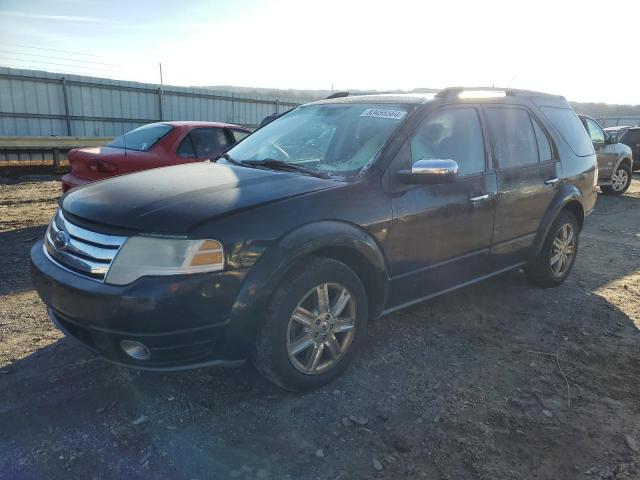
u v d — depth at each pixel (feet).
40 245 10.26
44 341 11.60
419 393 10.02
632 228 26.50
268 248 8.74
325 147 11.80
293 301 9.09
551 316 13.99
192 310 8.13
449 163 10.14
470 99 13.03
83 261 8.63
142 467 7.78
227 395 9.73
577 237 16.80
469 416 9.33
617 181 39.09
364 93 15.20
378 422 9.08
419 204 11.00
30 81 55.62
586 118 37.52
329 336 9.91
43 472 7.61
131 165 21.97
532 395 10.07
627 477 7.90
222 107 73.77
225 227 8.41
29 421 8.77
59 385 9.85
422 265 11.46
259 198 9.14
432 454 8.31
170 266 8.06
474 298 15.16
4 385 9.79
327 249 9.58
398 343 12.08
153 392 9.75
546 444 8.63
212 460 7.99
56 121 58.29
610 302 15.19
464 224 12.17
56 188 36.58
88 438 8.38
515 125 14.24
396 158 10.82
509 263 14.33
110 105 62.28
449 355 11.60
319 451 8.29
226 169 11.35
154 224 8.25
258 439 8.52
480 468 8.03
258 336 9.02
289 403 9.55
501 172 13.26
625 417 9.42
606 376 10.87
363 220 9.96
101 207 8.98
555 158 15.38
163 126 24.43
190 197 9.06
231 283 8.39
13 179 41.14
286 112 14.76
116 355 8.52
